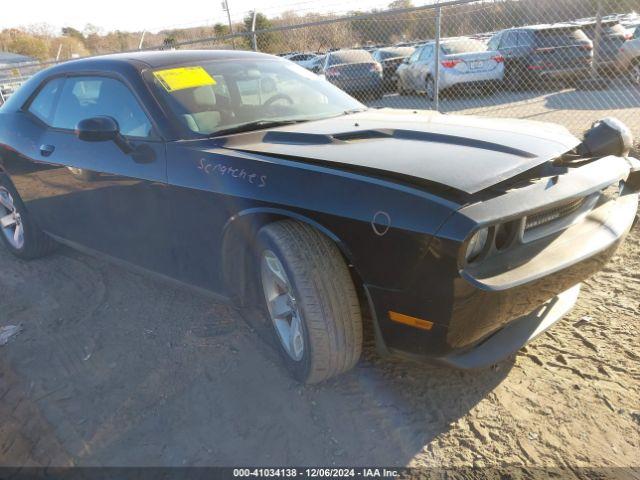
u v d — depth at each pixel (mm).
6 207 4387
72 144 3373
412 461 2078
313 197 2203
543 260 2061
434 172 2070
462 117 3088
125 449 2246
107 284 3803
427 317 2012
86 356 2928
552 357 2627
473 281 1880
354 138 2629
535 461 2029
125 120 3053
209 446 2229
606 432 2137
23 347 3076
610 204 2531
